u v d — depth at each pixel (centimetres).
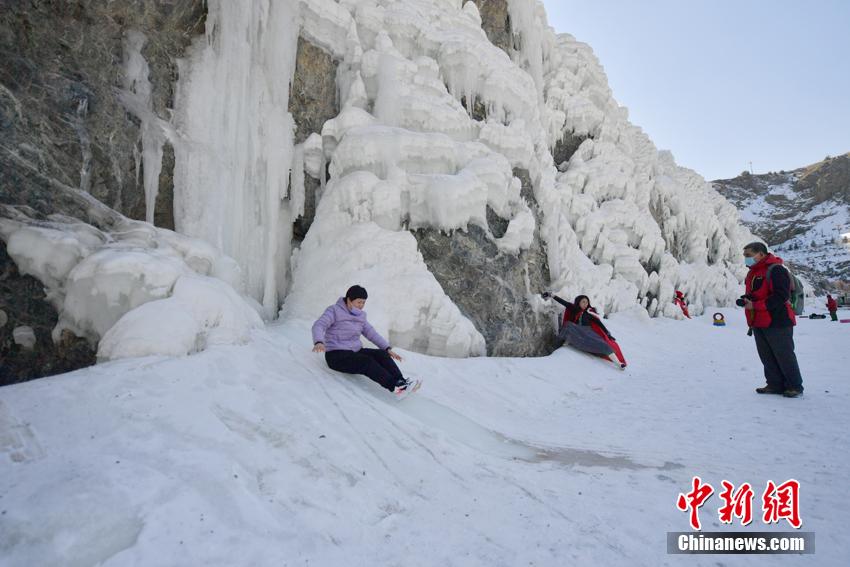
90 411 243
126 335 316
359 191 616
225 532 178
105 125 441
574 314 784
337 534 191
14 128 370
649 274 1302
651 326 1086
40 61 398
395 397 383
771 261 451
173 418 249
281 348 408
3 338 339
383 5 824
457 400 439
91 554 157
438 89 772
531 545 188
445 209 640
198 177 511
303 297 577
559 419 431
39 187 380
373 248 594
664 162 1970
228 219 539
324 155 679
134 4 472
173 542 168
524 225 744
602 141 1366
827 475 249
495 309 682
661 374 667
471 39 835
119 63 465
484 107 863
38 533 159
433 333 577
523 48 1183
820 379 512
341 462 251
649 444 328
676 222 1605
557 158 1343
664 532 197
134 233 418
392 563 174
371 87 731
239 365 336
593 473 271
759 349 465
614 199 1300
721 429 351
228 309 391
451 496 236
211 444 235
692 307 1458
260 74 593
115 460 205
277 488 214
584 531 199
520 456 307
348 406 327
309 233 631
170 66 512
